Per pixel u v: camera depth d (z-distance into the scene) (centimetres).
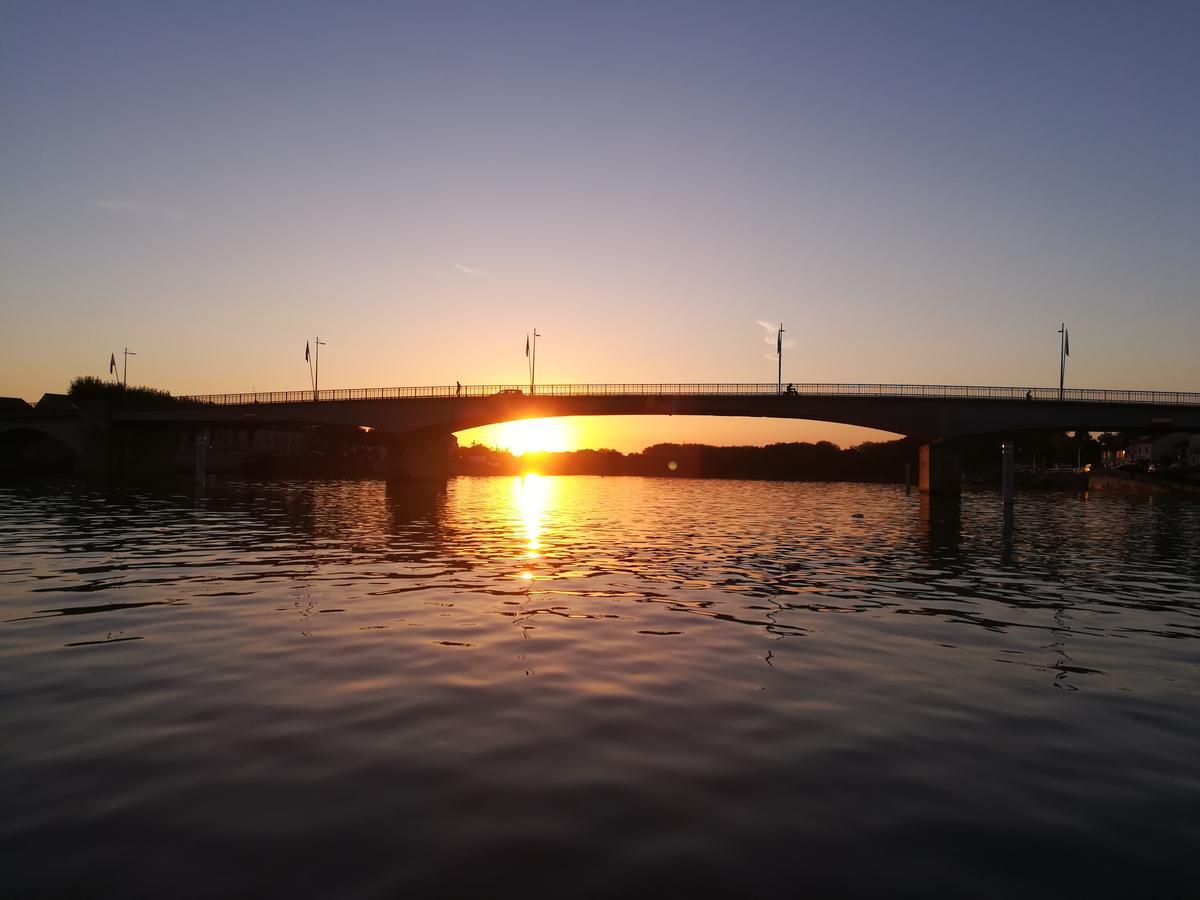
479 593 1972
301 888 598
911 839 694
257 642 1399
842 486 14438
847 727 992
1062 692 1168
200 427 12062
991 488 13338
